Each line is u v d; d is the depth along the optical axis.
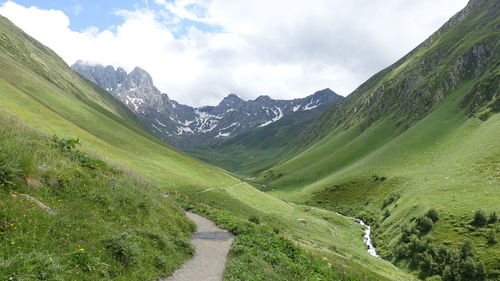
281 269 20.55
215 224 32.62
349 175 176.62
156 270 15.57
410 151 173.62
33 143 21.70
